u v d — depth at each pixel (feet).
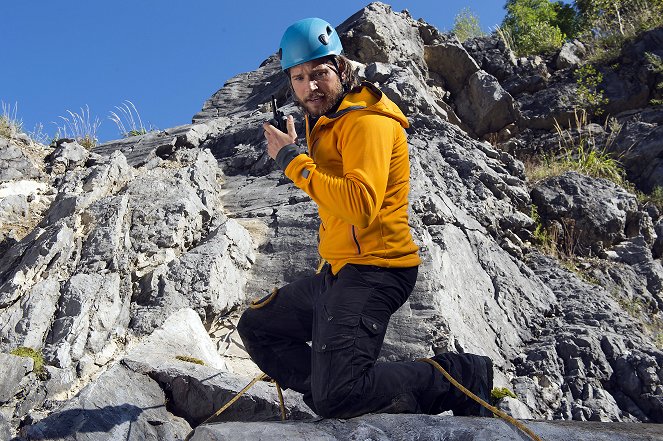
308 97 9.55
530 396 19.80
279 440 8.22
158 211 22.21
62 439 10.38
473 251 25.75
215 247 20.94
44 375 14.96
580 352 21.95
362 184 8.47
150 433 11.35
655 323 26.73
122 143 33.65
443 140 33.83
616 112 42.01
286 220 24.47
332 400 8.63
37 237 20.21
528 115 42.24
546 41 49.24
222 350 18.42
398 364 9.38
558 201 32.68
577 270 29.68
